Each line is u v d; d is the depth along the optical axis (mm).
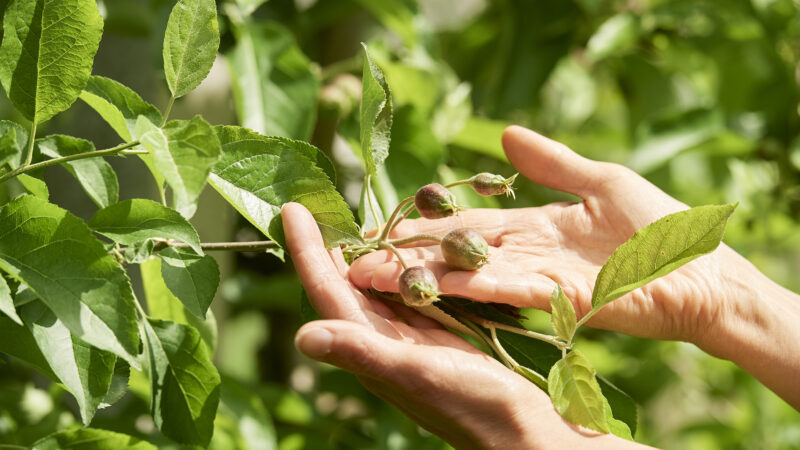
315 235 817
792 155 1255
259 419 1002
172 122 767
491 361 826
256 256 1345
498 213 924
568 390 803
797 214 1346
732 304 896
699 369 1512
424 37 1114
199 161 725
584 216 917
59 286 742
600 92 1578
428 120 1057
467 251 833
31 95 784
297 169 812
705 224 781
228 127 808
